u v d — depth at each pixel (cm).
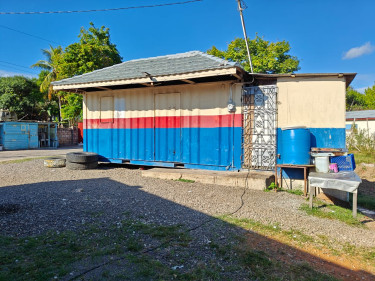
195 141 838
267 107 730
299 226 441
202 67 734
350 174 556
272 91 725
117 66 1012
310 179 523
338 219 484
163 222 438
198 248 348
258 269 301
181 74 739
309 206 534
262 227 429
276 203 563
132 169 962
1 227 396
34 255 315
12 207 497
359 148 1562
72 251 330
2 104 2755
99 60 1973
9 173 886
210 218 463
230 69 675
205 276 283
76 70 1922
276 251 349
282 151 713
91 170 942
